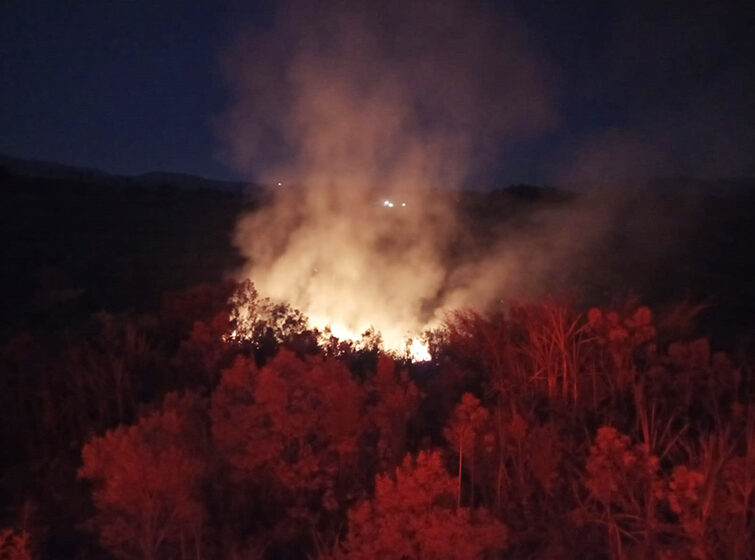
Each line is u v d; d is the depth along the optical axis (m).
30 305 12.43
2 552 4.09
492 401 6.37
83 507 5.04
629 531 4.46
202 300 8.91
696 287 14.33
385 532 4.00
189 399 5.37
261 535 4.61
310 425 4.89
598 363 6.50
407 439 5.57
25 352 7.23
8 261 16.67
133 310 11.38
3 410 6.21
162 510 4.42
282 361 5.27
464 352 7.35
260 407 4.94
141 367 7.32
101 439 4.60
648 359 6.45
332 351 7.82
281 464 4.79
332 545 4.52
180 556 4.37
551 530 4.51
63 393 6.54
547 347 6.53
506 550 4.47
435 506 4.12
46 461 5.63
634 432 5.54
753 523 4.18
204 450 4.98
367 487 4.93
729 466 4.29
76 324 10.89
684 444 5.05
